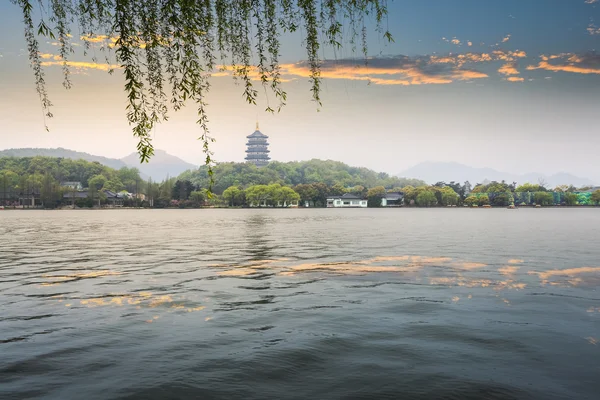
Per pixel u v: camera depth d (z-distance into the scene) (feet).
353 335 33.35
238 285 55.42
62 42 18.78
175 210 620.90
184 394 22.93
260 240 131.64
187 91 19.90
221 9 21.16
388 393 23.00
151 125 19.10
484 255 88.43
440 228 196.03
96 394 22.93
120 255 91.66
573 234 154.61
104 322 37.47
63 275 64.54
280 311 41.22
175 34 19.67
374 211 576.20
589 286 53.67
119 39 18.39
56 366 27.07
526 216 375.04
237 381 24.64
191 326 36.09
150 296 48.60
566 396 22.63
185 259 83.87
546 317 38.55
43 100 18.63
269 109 20.94
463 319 38.01
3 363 27.61
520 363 27.30
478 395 22.72
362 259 82.43
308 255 89.81
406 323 36.70
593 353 29.14
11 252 98.89
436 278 60.23
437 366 26.84
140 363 27.50
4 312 41.27
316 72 20.79
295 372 25.98
